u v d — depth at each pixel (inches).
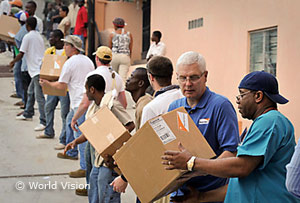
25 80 367.2
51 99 313.1
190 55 118.4
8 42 379.9
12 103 411.2
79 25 484.4
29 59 327.3
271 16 284.0
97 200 176.4
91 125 157.5
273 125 97.0
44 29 866.8
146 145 107.3
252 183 100.0
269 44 291.7
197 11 373.4
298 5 261.9
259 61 301.1
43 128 334.3
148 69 149.6
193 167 99.0
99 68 217.2
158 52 383.2
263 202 98.2
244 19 311.4
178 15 406.0
